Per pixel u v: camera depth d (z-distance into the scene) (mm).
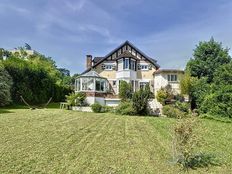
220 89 31234
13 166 9102
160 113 31422
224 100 29734
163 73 42625
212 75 48938
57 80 50375
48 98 42094
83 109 33906
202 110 31625
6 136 13562
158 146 13164
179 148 10102
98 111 31734
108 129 17781
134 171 9227
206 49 50750
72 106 34500
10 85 31953
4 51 57344
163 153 11773
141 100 30312
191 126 10070
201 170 9750
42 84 40062
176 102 33688
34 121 19406
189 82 37875
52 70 56875
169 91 38469
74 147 12078
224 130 21031
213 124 24766
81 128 17500
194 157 10656
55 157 10375
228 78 32906
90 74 39312
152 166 9875
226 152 12773
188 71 43219
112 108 32312
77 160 10148
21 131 15133
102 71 47594
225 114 29156
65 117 23266
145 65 47438
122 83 38438
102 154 11172
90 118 23625
